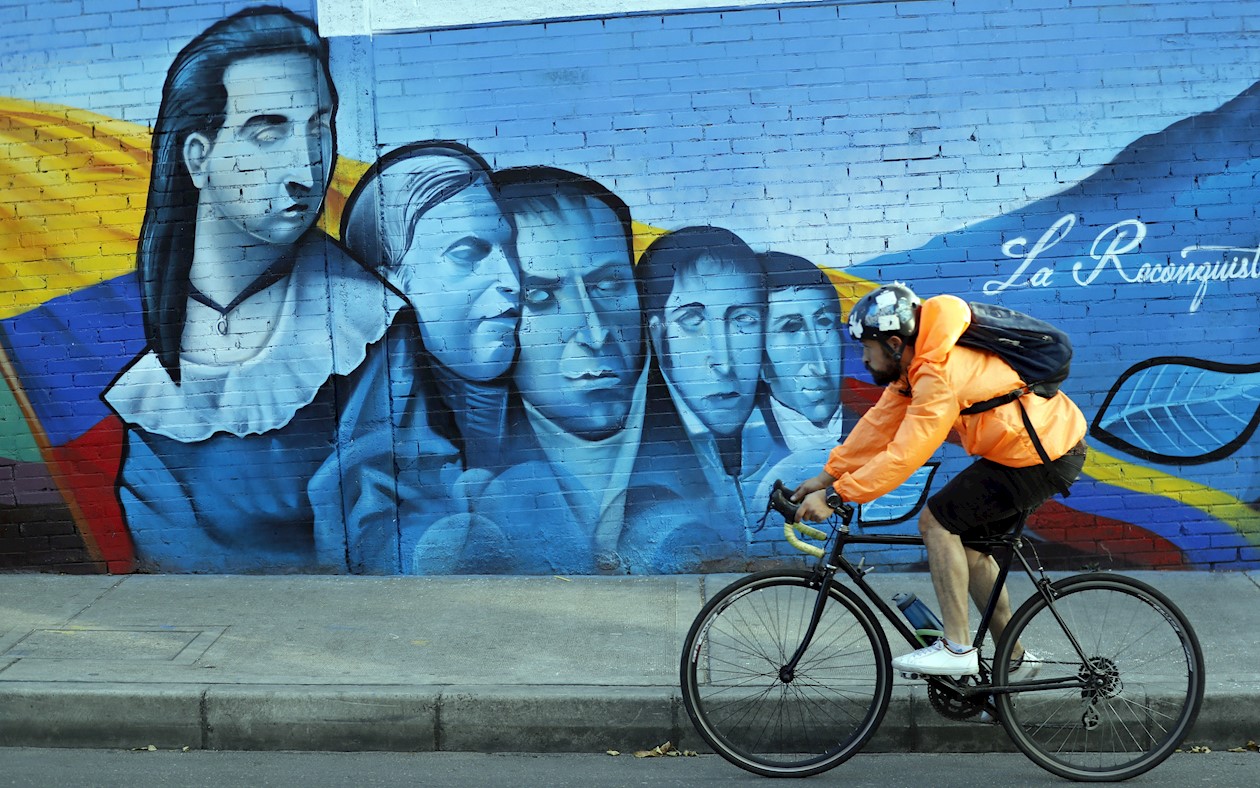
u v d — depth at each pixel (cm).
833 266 645
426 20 642
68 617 586
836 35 637
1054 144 639
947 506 434
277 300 654
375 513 659
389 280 650
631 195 645
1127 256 641
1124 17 633
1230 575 638
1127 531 650
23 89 653
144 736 483
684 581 643
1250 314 641
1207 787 431
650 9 638
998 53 636
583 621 578
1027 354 426
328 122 647
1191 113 636
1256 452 645
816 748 464
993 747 476
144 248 654
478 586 637
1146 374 644
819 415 650
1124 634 458
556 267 648
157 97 650
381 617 586
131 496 664
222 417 659
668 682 496
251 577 655
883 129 640
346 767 462
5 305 659
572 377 652
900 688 480
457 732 481
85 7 649
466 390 654
